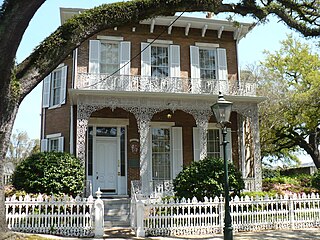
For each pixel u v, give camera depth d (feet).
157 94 55.31
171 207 38.47
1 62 25.22
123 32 63.10
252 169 65.10
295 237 36.63
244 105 59.72
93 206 37.09
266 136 88.22
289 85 92.48
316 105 80.33
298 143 93.45
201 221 39.27
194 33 66.13
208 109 58.08
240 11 35.47
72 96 54.03
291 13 41.50
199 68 65.10
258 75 88.58
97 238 35.24
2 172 27.43
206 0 32.63
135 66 62.49
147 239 35.19
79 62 60.39
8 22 24.86
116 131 62.03
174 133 63.31
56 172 44.93
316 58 91.97
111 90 53.47
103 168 60.39
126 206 51.55
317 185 57.36
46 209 36.22
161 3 31.55
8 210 35.70
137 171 60.70
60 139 60.90
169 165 62.54
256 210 41.88
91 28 30.55
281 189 58.39
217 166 43.70
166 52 64.95
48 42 29.07
